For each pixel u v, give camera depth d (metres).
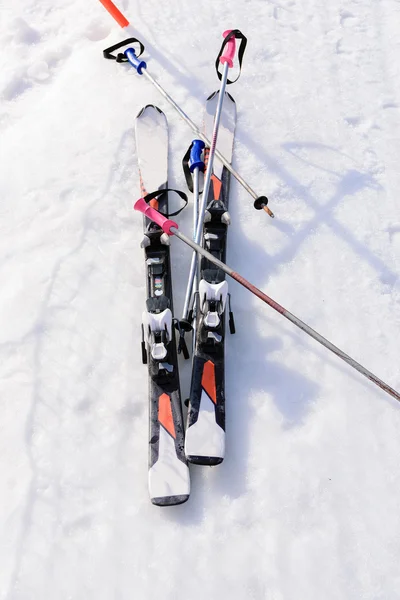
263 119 4.44
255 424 3.12
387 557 2.73
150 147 4.16
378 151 4.28
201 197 3.91
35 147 4.32
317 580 2.67
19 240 3.87
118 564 2.74
